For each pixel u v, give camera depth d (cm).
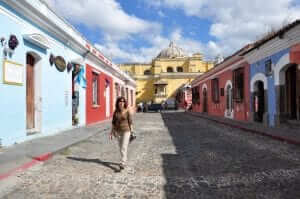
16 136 903
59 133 1236
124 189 488
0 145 812
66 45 1350
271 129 1279
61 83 1293
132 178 555
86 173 593
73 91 1511
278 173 576
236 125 1528
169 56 6188
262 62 1487
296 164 650
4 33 827
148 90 5416
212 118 2184
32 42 996
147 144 977
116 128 647
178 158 738
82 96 1606
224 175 570
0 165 628
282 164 653
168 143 998
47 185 511
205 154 789
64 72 1327
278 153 786
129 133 647
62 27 1264
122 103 651
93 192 473
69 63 1389
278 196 446
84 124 1652
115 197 449
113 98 2577
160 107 4044
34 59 1079
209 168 628
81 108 1590
